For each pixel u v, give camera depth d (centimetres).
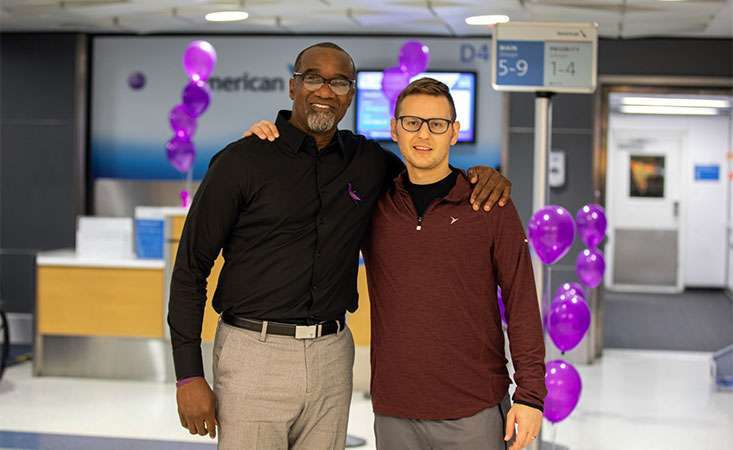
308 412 306
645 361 918
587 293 918
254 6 793
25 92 962
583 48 480
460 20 839
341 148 306
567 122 915
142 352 765
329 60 300
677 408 712
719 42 905
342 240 303
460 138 932
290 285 298
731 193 1512
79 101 955
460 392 301
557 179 913
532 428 297
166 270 748
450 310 300
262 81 955
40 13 845
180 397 295
